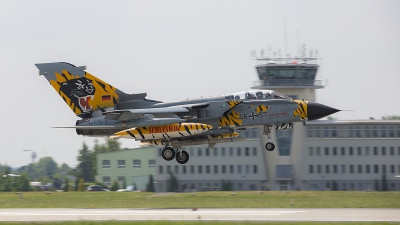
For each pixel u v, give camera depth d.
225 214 104.88
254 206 127.75
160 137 130.88
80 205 136.00
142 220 93.75
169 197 164.00
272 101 133.00
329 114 132.62
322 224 89.12
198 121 133.50
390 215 101.44
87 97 139.25
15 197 166.25
